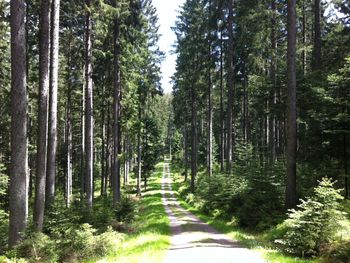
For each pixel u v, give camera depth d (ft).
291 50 53.06
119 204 75.56
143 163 191.11
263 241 45.50
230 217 69.77
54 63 53.26
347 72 51.60
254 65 90.33
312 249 34.12
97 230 53.67
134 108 111.34
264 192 58.13
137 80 109.81
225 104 169.58
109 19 80.79
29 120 98.53
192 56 128.26
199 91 143.74
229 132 90.79
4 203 85.46
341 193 52.26
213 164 191.83
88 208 59.77
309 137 55.67
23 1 38.24
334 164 55.42
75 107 129.29
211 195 89.25
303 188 55.06
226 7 96.02
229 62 91.97
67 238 43.06
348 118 48.67
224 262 31.53
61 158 134.62
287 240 36.63
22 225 38.04
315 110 59.11
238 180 72.43
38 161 47.47
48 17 48.80
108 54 91.56
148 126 191.31
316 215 34.35
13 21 37.68
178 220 76.54
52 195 53.31
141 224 72.18
